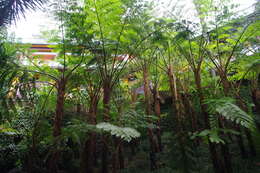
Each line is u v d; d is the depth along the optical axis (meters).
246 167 2.98
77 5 2.99
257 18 2.86
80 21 2.99
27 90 3.03
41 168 3.40
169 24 3.19
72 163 4.20
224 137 2.44
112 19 2.96
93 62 3.30
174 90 3.63
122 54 3.50
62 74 3.36
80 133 2.56
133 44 3.39
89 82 3.64
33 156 3.38
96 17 2.93
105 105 2.94
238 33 3.14
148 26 3.45
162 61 4.37
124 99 4.74
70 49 3.27
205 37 3.17
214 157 2.66
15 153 3.86
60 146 2.89
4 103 2.72
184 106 4.12
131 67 4.42
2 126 3.92
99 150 5.11
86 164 2.95
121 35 3.17
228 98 2.42
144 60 4.15
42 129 3.48
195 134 2.63
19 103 2.89
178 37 3.03
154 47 3.81
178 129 3.14
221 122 2.65
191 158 2.80
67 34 3.12
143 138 5.55
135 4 3.13
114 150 2.82
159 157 3.88
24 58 3.56
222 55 3.55
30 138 3.60
